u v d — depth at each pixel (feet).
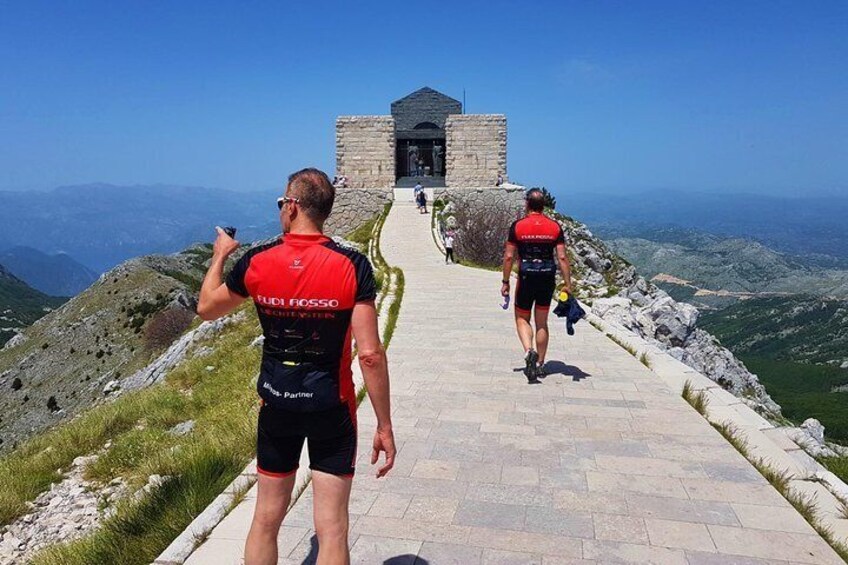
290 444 11.19
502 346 34.86
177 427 33.37
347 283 10.55
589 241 121.39
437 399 25.53
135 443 30.76
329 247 10.88
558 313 27.78
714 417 23.20
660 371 29.43
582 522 15.64
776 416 52.65
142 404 38.75
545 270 27.25
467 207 128.16
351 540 14.85
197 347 61.52
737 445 20.38
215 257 12.07
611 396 25.68
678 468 18.75
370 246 102.99
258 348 44.91
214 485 18.21
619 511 16.19
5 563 21.70
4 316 534.78
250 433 22.26
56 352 255.50
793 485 17.74
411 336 37.68
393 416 23.52
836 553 14.17
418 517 15.94
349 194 143.13
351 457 11.05
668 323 59.82
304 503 16.51
